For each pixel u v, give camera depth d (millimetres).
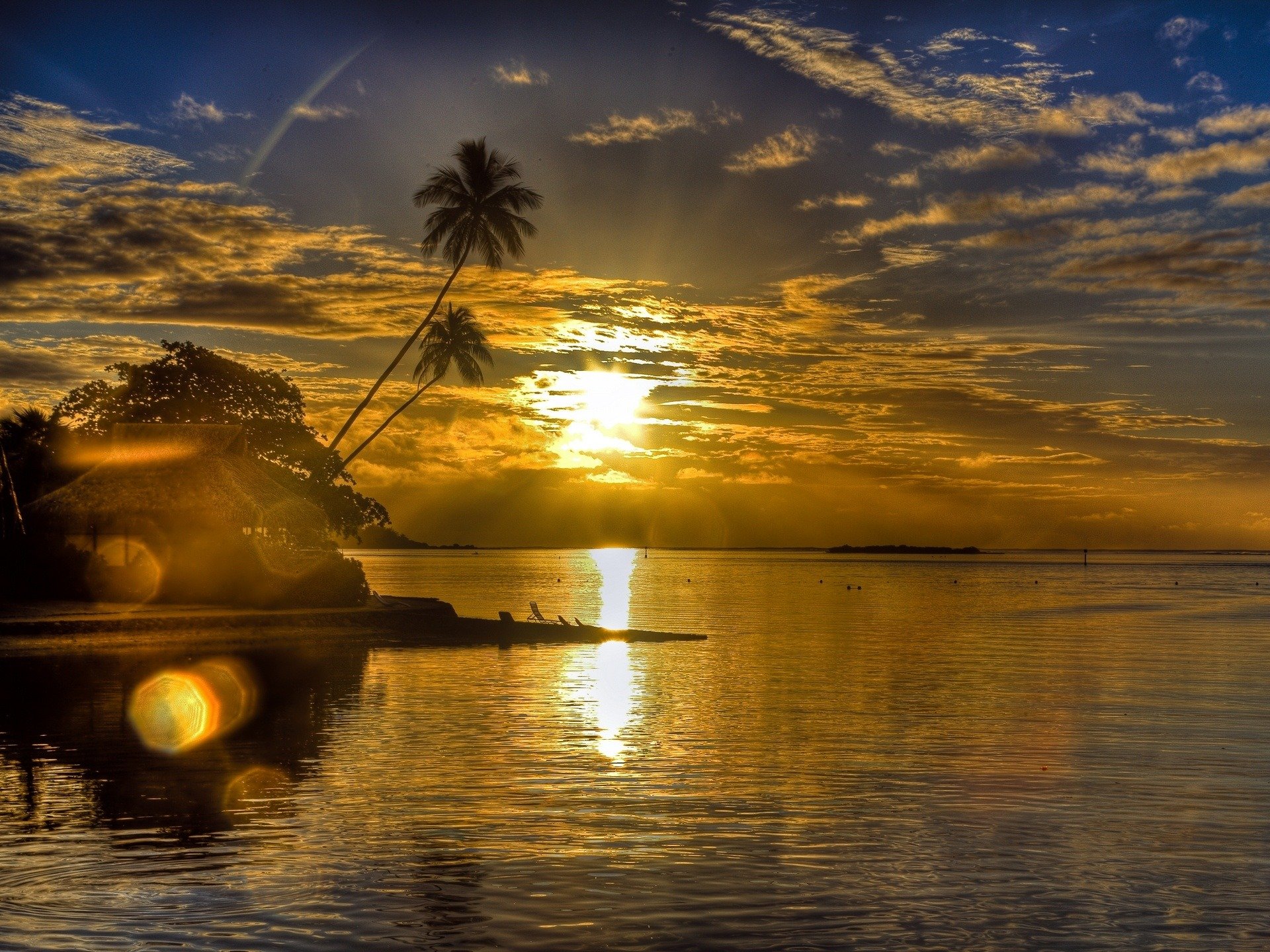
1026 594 104250
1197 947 10578
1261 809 15844
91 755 19578
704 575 174875
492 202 59562
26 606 47000
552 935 10742
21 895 11812
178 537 51594
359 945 10469
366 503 60500
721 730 22734
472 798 16312
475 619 51156
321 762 18984
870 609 76438
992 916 11367
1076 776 18109
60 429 60938
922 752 20312
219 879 12367
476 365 61969
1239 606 83000
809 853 13516
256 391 62500
